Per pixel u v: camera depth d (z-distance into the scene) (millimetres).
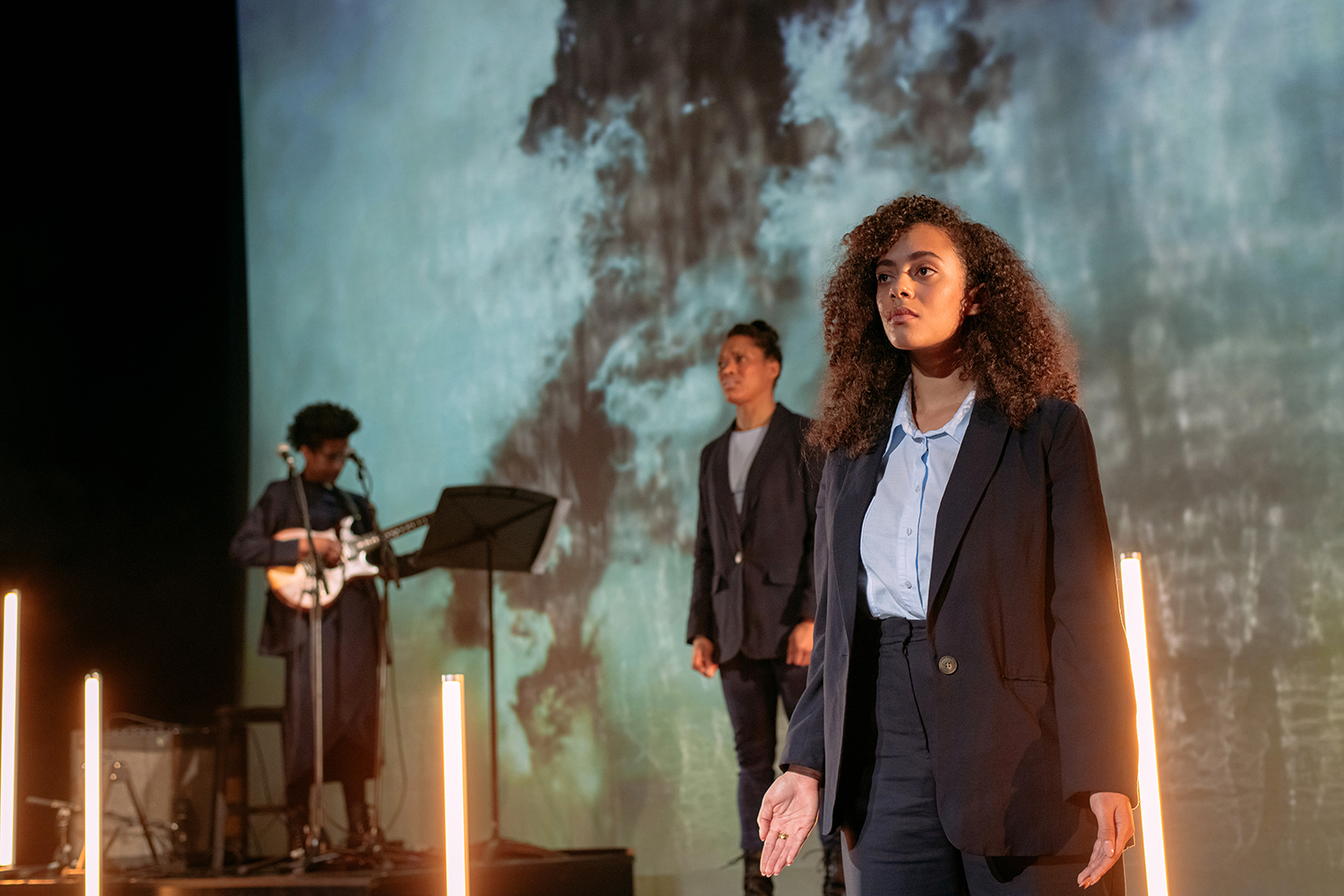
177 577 5527
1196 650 4074
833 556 1435
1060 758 1278
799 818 1436
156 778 4152
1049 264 4449
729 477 3391
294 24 5988
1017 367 1398
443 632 5398
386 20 5898
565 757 5086
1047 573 1334
